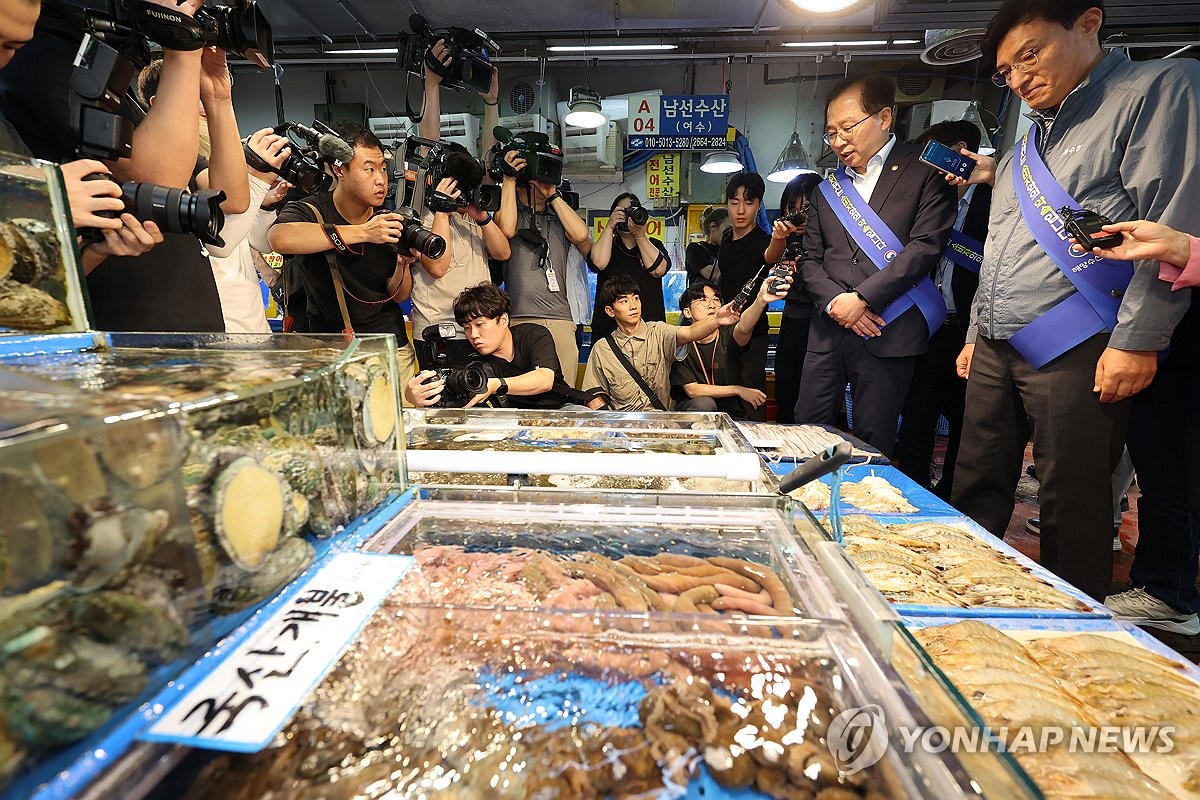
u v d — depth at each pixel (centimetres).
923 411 324
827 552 67
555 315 335
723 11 484
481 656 53
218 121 158
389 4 479
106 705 41
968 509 201
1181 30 470
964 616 101
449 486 87
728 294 383
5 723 35
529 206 334
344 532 71
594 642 55
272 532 58
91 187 96
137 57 119
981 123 418
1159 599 196
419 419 147
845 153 222
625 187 683
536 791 43
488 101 342
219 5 139
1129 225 134
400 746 45
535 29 519
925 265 212
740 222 367
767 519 83
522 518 82
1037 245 163
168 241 144
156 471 44
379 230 221
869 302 216
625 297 284
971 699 76
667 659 53
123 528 41
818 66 612
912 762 43
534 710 49
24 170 71
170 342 81
